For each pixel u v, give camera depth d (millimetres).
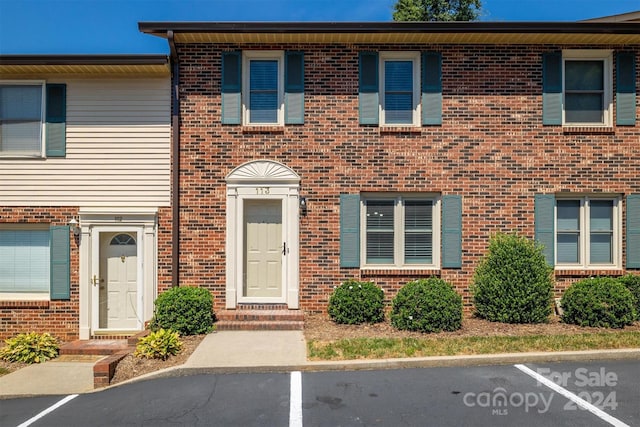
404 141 10047
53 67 9641
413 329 8586
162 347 7402
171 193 9953
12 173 9930
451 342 7773
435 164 10031
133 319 9961
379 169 10023
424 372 6758
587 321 8672
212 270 9898
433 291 8734
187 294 9023
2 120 10000
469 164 10031
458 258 9977
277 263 10086
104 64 9516
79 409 5891
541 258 9125
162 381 6680
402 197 10227
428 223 10266
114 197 9953
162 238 9938
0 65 9461
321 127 10008
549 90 10055
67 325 9852
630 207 10031
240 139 9977
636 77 10117
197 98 9977
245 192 9930
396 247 10227
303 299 9930
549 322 9000
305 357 7281
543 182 10031
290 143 9992
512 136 10039
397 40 9945
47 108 9930
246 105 10172
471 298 9961
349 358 7188
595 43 10031
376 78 10070
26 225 10062
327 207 9984
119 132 9992
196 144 9953
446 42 10016
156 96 10023
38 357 8398
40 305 9836
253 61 10250
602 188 10047
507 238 9359
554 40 9906
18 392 6766
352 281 9617
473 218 10031
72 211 9930
